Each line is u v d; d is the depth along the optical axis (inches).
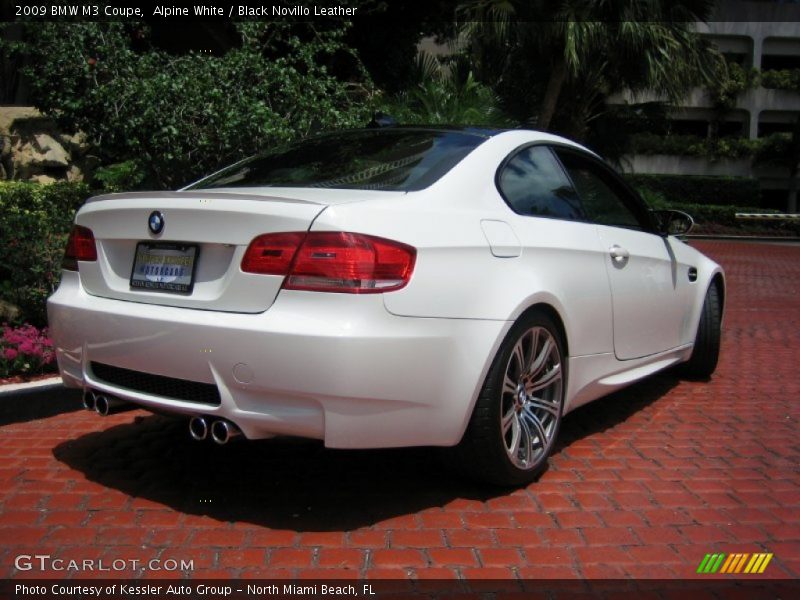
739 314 367.9
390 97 560.1
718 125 1578.5
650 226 190.1
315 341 108.8
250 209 116.0
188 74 269.0
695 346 218.2
